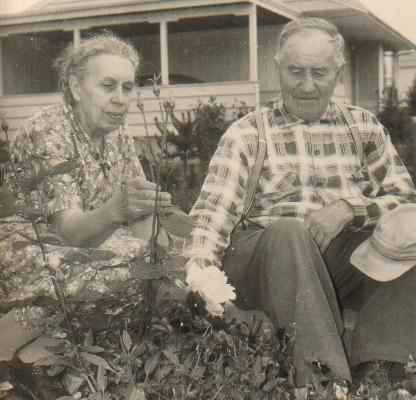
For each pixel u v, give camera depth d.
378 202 2.30
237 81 8.52
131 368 1.77
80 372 1.85
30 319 1.89
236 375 1.76
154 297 2.07
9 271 2.09
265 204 2.35
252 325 1.93
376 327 1.93
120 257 2.12
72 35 8.98
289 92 2.34
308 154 2.36
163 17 8.82
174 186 4.24
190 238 2.20
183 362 1.82
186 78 9.25
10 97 8.62
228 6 8.51
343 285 2.34
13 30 8.58
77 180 2.18
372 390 1.79
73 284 2.00
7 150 1.94
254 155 2.34
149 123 8.25
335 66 2.34
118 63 2.19
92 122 2.22
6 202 1.81
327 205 2.21
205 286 1.83
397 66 15.30
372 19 10.98
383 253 1.96
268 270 1.91
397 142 8.95
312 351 1.81
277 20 9.27
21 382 2.10
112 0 8.78
